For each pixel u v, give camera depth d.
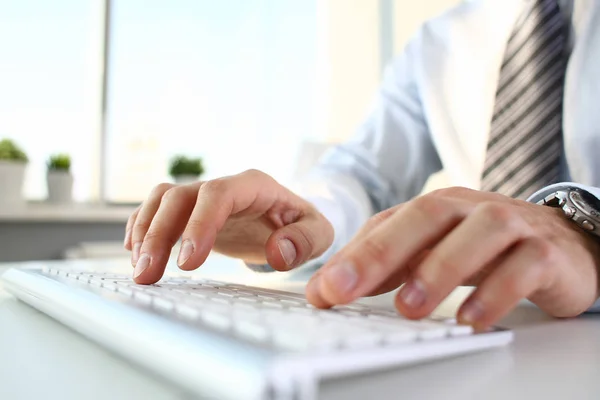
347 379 0.19
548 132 0.70
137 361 0.21
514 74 0.74
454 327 0.23
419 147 0.97
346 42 2.33
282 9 2.26
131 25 1.90
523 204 0.39
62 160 1.70
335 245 0.73
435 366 0.21
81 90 1.81
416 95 1.00
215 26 2.09
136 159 1.93
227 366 0.16
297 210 0.63
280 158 2.25
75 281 0.36
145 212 0.49
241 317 0.21
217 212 0.45
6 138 1.57
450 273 0.26
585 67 0.68
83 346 0.26
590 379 0.20
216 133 2.10
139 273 0.38
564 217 0.40
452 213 0.29
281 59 2.26
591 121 0.67
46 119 1.74
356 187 0.88
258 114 2.20
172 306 0.25
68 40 1.78
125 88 1.90
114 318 0.24
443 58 0.95
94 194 1.85
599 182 0.66
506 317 0.37
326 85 2.36
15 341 0.27
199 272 0.70
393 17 2.18
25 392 0.19
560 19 0.74
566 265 0.33
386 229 0.28
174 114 2.01
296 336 0.18
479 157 0.86
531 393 0.18
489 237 0.27
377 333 0.19
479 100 0.88
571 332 0.31
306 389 0.16
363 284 0.26
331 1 2.35
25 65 1.70
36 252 1.59
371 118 1.04
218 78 2.10
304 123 2.33
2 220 1.52
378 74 2.22
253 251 0.63
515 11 0.85
